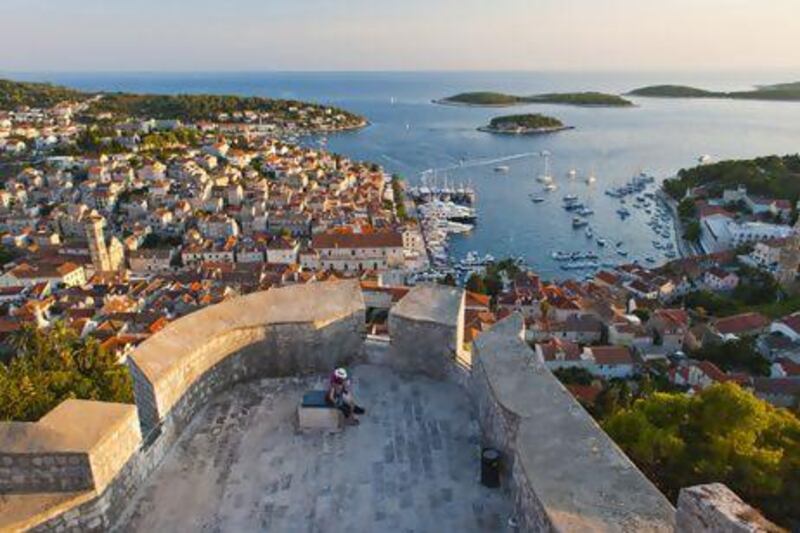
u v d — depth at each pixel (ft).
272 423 32.27
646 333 235.81
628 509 19.65
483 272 326.44
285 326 36.19
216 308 36.09
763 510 62.69
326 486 27.50
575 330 242.78
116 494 25.70
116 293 282.56
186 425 31.99
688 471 65.51
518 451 22.93
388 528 25.00
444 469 28.32
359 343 38.37
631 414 72.54
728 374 189.67
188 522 25.67
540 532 20.35
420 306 36.99
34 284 304.71
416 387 35.22
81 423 25.58
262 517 25.85
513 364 29.63
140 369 29.76
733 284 305.12
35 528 23.11
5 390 67.10
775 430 71.67
